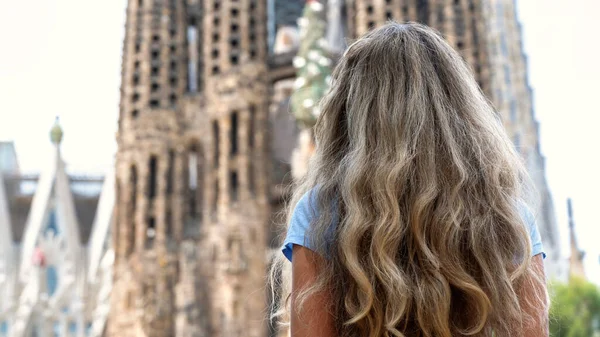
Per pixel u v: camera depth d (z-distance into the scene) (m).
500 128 4.28
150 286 59.62
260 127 62.69
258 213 60.62
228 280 58.78
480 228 3.85
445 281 3.75
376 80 4.20
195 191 66.25
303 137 57.22
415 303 3.77
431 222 3.85
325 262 3.98
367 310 3.75
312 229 4.03
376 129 4.07
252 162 61.81
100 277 80.12
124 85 65.19
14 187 86.38
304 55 58.22
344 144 4.34
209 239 60.62
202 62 68.19
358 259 3.87
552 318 4.55
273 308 4.63
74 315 77.75
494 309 3.76
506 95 64.69
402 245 3.88
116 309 60.00
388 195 3.88
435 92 4.12
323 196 4.12
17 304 78.06
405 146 3.97
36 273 76.94
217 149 62.69
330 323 3.92
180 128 63.84
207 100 63.97
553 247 65.38
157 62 64.88
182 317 58.00
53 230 80.88
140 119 63.34
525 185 4.30
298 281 4.00
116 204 62.62
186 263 59.50
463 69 4.33
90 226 85.88
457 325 3.79
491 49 66.12
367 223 3.88
